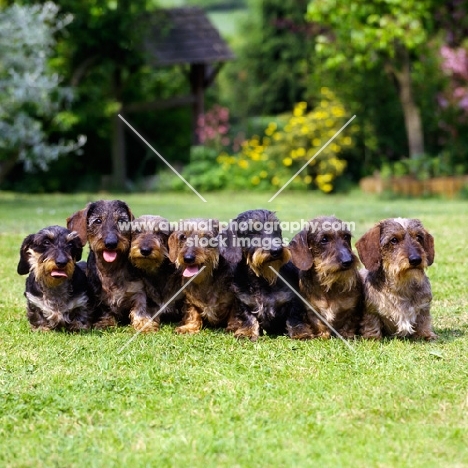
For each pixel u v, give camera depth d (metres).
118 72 24.39
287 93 30.72
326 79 24.45
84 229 7.71
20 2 21.80
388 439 5.07
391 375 6.23
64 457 4.91
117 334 7.64
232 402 5.72
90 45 22.52
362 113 23.83
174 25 25.12
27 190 24.42
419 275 7.00
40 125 21.05
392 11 19.77
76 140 24.92
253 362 6.62
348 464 4.72
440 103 22.56
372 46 20.25
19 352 7.02
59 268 7.29
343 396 5.80
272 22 30.22
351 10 19.91
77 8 22.34
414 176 21.66
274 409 5.59
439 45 22.80
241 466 4.73
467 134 22.95
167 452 4.93
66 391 6.00
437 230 13.01
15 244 12.20
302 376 6.29
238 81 32.44
